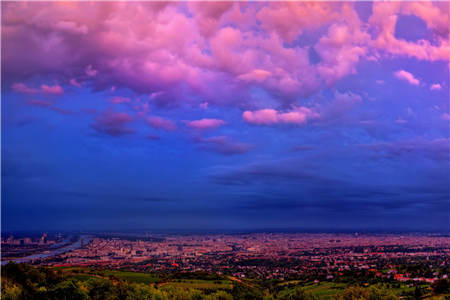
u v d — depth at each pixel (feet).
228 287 433.48
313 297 406.21
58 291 255.70
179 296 339.98
